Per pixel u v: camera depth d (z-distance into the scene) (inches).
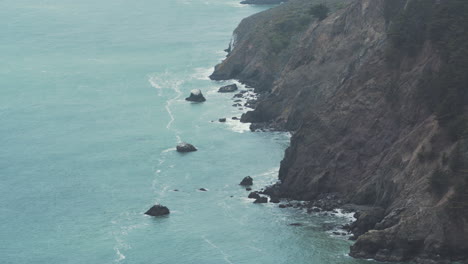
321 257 5383.9
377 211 5610.2
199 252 5634.8
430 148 5561.0
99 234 6067.9
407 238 5201.8
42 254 5787.4
